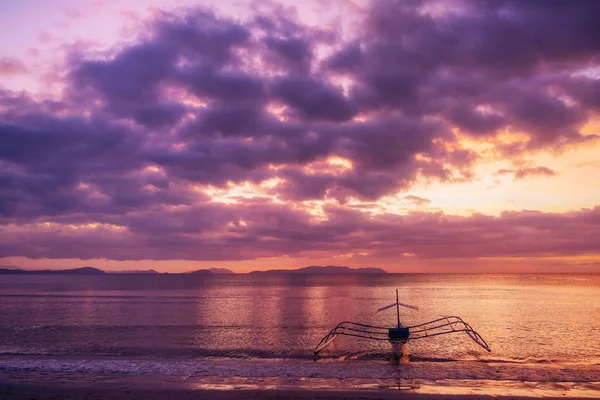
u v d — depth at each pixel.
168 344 33.22
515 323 48.28
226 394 17.84
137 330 41.75
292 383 19.86
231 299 90.69
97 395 17.64
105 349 31.02
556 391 18.39
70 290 134.12
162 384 19.55
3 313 60.09
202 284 190.12
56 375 21.42
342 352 29.77
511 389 18.73
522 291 122.12
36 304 77.19
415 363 25.22
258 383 19.83
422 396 17.53
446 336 37.34
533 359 27.27
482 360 26.81
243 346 32.28
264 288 146.75
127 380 20.33
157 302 81.81
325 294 109.75
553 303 78.31
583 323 48.12
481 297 95.75
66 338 36.50
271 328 43.34
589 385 19.53
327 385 19.50
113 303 79.62
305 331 41.12
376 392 18.19
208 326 44.97
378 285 170.50
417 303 78.88
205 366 23.84
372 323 48.97
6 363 24.66
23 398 17.19
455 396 17.53
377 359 27.09
